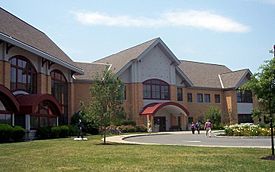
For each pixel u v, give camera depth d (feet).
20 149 65.41
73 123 132.87
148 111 155.12
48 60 115.85
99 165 43.34
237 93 191.31
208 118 171.42
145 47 163.84
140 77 162.09
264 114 49.70
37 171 39.09
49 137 106.32
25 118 100.37
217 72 207.92
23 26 122.93
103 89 83.97
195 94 185.68
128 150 62.49
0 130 84.53
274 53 49.03
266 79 48.32
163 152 58.34
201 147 67.31
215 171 37.99
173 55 170.71
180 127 171.83
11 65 101.65
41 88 115.03
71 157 52.19
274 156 49.96
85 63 161.68
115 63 167.12
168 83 171.01
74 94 148.36
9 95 93.04
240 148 63.41
